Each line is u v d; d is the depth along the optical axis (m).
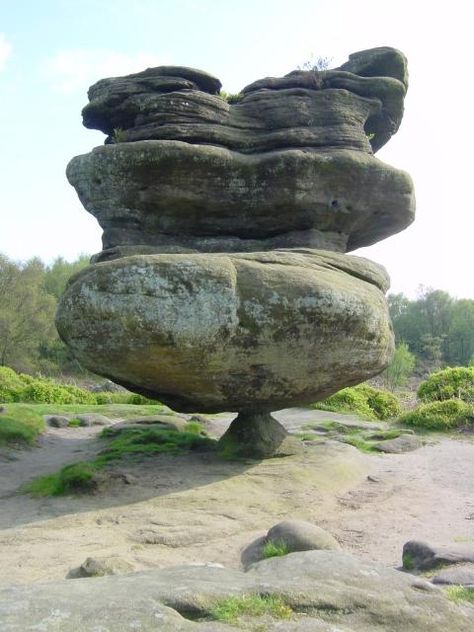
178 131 11.72
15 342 48.94
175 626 4.11
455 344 74.56
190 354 9.52
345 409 23.69
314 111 12.52
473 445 15.98
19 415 16.95
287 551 6.87
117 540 7.79
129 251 11.56
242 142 12.18
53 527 8.29
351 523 8.94
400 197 12.52
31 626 4.03
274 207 11.94
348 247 14.09
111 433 15.77
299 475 10.76
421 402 22.44
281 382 10.54
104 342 9.70
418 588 5.10
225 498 9.49
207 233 12.37
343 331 10.31
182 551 7.57
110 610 4.28
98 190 11.94
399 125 14.19
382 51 13.30
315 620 4.36
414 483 11.41
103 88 12.77
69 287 10.13
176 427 15.92
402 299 82.12
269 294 9.71
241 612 4.40
